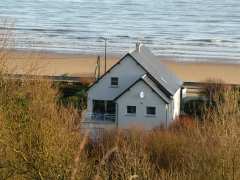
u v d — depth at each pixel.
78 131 61.06
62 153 47.56
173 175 51.22
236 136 49.53
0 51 67.06
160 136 86.12
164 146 77.75
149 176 46.91
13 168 46.47
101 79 137.25
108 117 130.88
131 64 136.50
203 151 51.81
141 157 55.38
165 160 74.25
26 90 60.75
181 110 147.75
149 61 144.62
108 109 137.25
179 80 153.75
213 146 52.16
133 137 78.50
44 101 59.78
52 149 48.00
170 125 119.94
